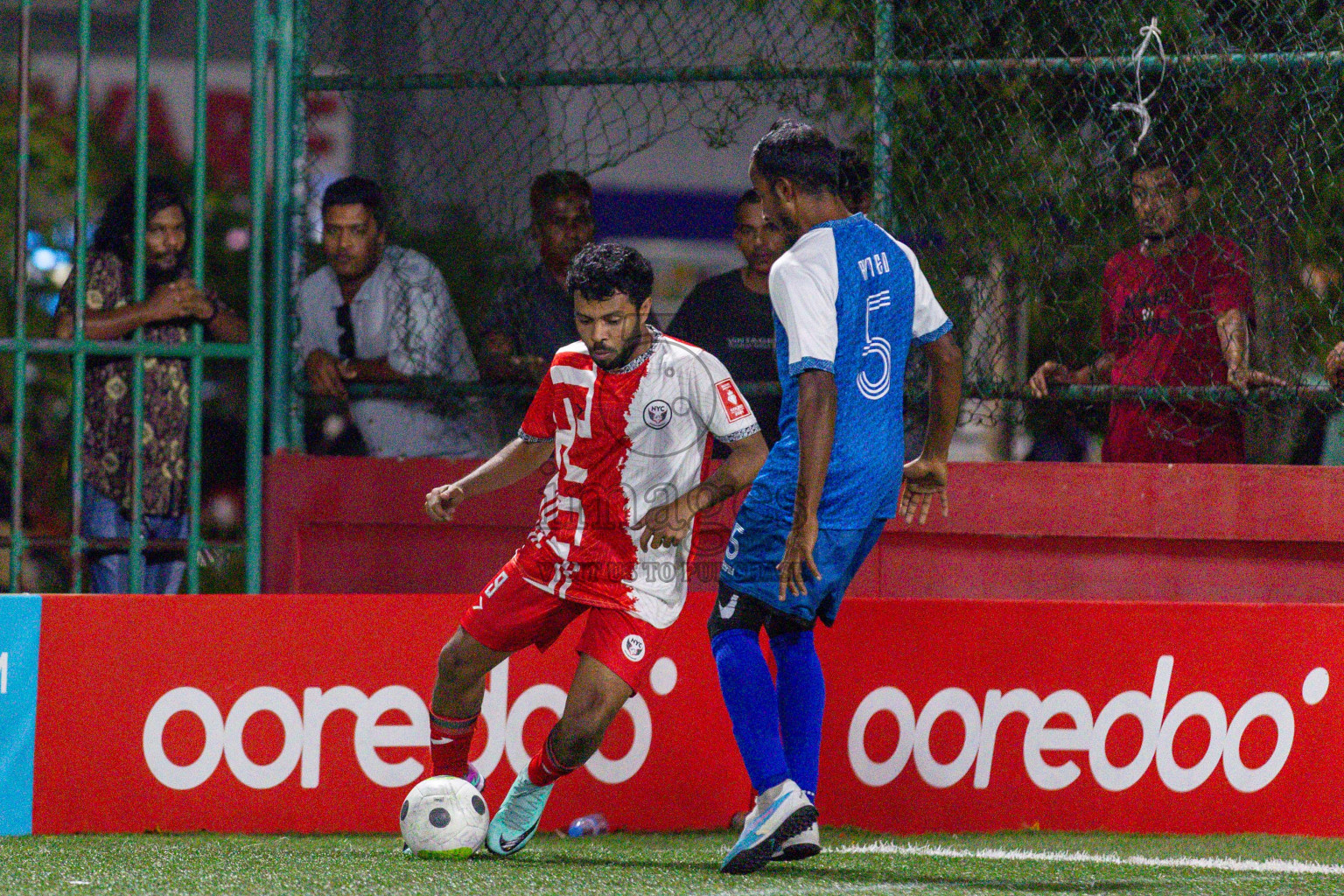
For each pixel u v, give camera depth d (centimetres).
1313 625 1551
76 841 1454
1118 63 1709
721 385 1309
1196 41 1741
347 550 1895
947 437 1406
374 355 1938
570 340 1883
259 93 1902
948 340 1371
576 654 1576
